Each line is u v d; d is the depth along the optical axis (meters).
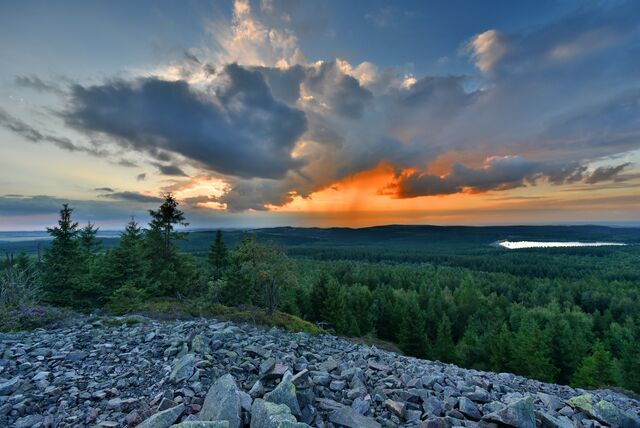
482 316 77.94
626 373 45.88
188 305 25.94
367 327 61.69
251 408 6.14
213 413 5.83
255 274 32.50
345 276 110.44
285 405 5.93
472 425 6.94
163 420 5.58
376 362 12.32
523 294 103.56
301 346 14.16
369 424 6.58
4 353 9.46
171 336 12.11
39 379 7.80
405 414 7.36
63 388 7.36
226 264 54.03
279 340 14.21
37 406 6.49
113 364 9.14
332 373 9.95
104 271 31.80
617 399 14.00
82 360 9.38
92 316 17.09
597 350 40.56
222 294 38.03
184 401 6.68
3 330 13.75
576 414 9.01
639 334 64.62
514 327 71.62
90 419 6.04
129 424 5.84
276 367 8.69
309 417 6.61
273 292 33.78
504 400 9.52
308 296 64.31
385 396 8.32
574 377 41.53
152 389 7.44
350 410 7.03
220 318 23.97
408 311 60.34
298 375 7.91
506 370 45.50
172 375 7.96
